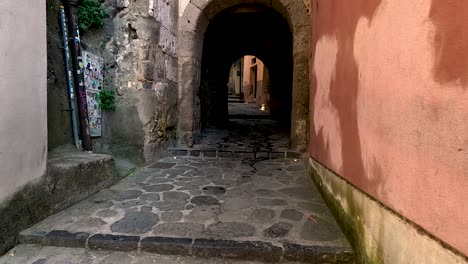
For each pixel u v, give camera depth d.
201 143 5.45
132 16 4.04
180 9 5.06
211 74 7.72
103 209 2.58
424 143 1.18
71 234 2.12
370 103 1.73
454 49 1.02
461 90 0.98
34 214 2.25
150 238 2.07
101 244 2.06
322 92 3.06
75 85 3.54
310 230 2.23
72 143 3.55
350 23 2.13
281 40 8.70
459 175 0.98
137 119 4.07
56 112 3.31
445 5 1.07
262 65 13.99
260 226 2.29
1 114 1.91
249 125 8.22
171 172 3.84
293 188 3.23
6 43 1.94
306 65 4.66
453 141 1.02
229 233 2.17
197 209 2.61
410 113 1.29
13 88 2.01
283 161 4.50
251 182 3.45
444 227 1.05
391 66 1.47
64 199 2.57
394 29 1.44
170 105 4.84
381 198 1.57
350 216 2.04
